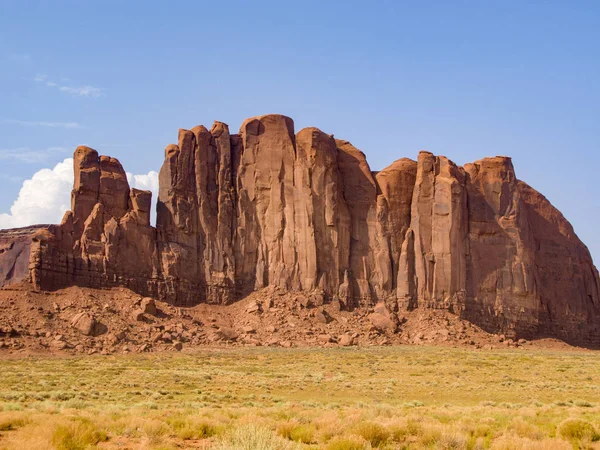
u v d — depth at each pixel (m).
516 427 32.31
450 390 66.56
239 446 22.52
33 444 24.45
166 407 46.59
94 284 103.12
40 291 98.38
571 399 60.41
